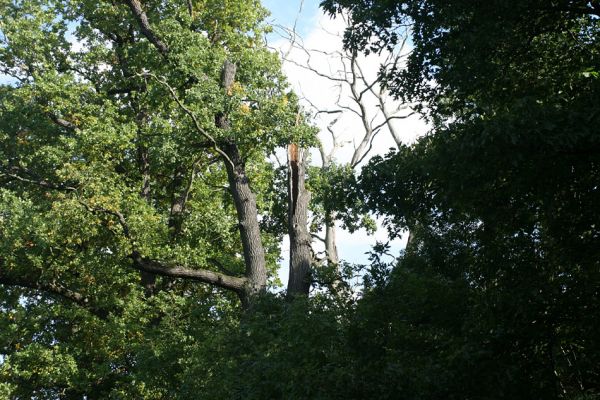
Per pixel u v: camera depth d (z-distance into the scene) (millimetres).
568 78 13805
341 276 19016
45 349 24406
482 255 13891
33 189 26250
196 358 17281
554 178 11773
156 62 23719
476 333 12211
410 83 14789
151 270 23094
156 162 24359
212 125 22547
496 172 11898
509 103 13688
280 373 13859
